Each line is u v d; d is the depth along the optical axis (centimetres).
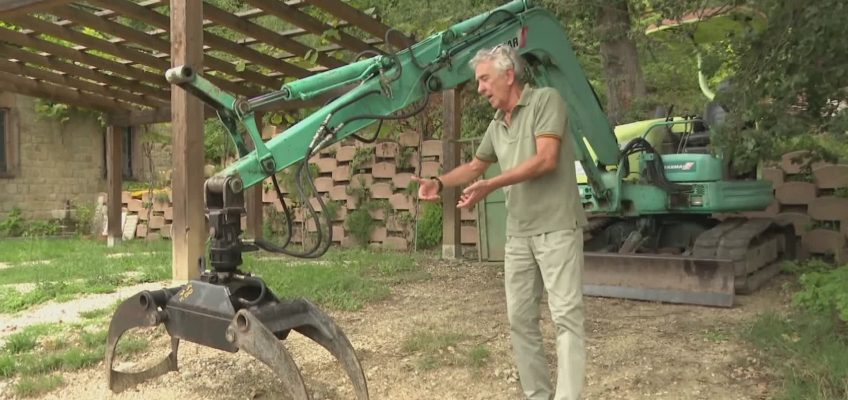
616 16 836
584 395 406
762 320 532
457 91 986
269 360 320
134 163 1778
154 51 1011
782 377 419
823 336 473
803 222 857
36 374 450
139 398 406
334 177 1178
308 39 1292
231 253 364
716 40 698
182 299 366
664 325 569
